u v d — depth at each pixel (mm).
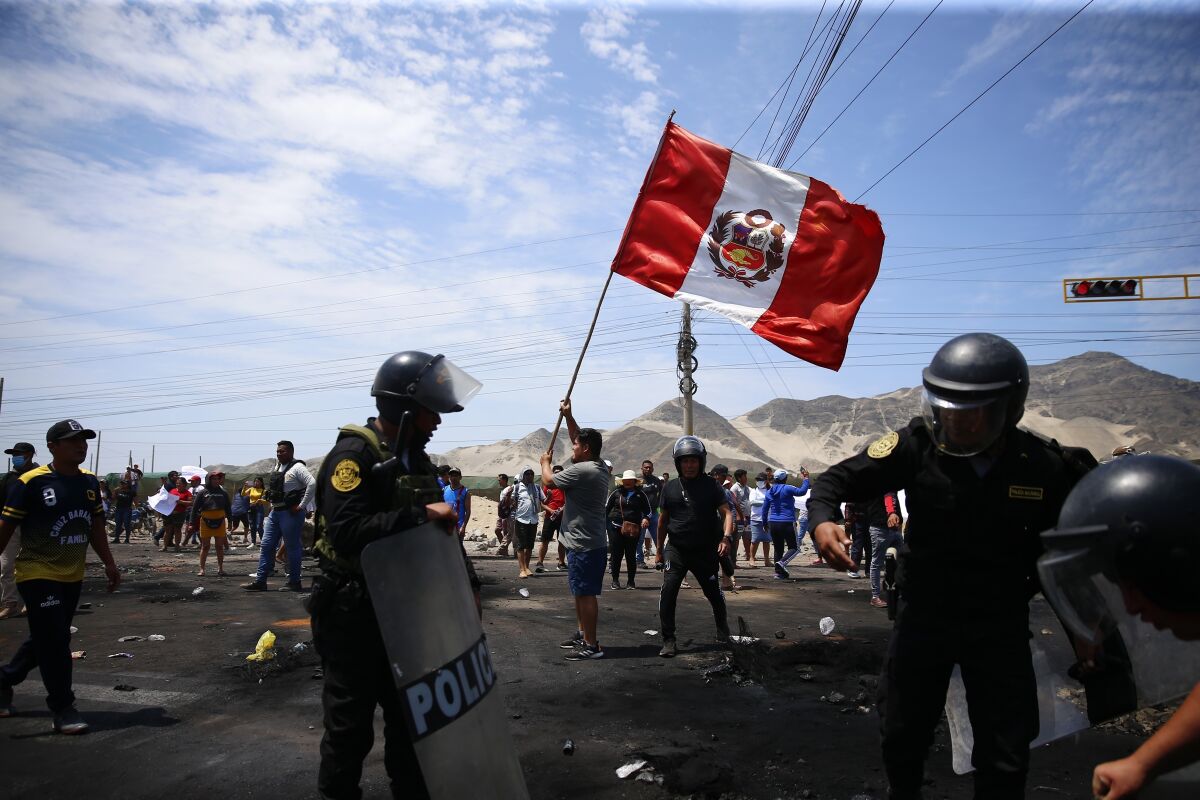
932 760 4312
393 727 2977
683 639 7844
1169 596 1423
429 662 2822
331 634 2885
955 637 2652
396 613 2777
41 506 4664
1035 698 2631
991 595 2633
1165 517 1407
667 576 7094
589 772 4113
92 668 6363
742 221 6379
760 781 4016
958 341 2689
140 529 27375
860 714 5188
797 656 6758
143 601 10109
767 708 5336
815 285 6242
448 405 3146
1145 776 1500
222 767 4137
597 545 6914
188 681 5953
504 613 9359
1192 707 1488
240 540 23531
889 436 2869
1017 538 2619
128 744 4500
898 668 2781
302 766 4148
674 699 5551
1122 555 1439
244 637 7621
